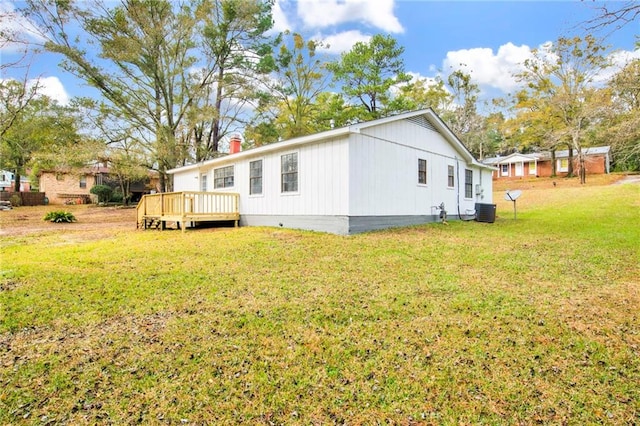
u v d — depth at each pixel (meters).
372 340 3.07
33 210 21.45
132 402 2.27
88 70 16.70
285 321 3.49
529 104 24.89
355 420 2.11
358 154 9.27
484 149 38.12
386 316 3.59
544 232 9.57
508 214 15.20
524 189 24.81
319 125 24.72
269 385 2.44
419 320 3.48
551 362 2.71
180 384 2.45
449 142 13.62
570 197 18.41
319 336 3.16
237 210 12.37
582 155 23.78
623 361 2.71
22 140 24.27
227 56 21.08
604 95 18.31
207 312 3.74
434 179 12.68
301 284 4.73
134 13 16.47
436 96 28.36
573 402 2.25
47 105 20.23
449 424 2.07
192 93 18.98
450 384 2.44
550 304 3.89
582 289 4.44
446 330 3.25
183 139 19.80
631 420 2.09
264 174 11.57
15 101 20.84
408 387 2.41
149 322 3.49
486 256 6.41
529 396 2.31
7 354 2.86
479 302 3.96
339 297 4.17
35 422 2.08
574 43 19.55
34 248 7.66
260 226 11.55
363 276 5.11
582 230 9.71
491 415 2.15
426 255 6.52
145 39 17.23
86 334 3.23
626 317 3.51
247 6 19.02
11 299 4.12
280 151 10.92
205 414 2.16
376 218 9.88
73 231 11.38
